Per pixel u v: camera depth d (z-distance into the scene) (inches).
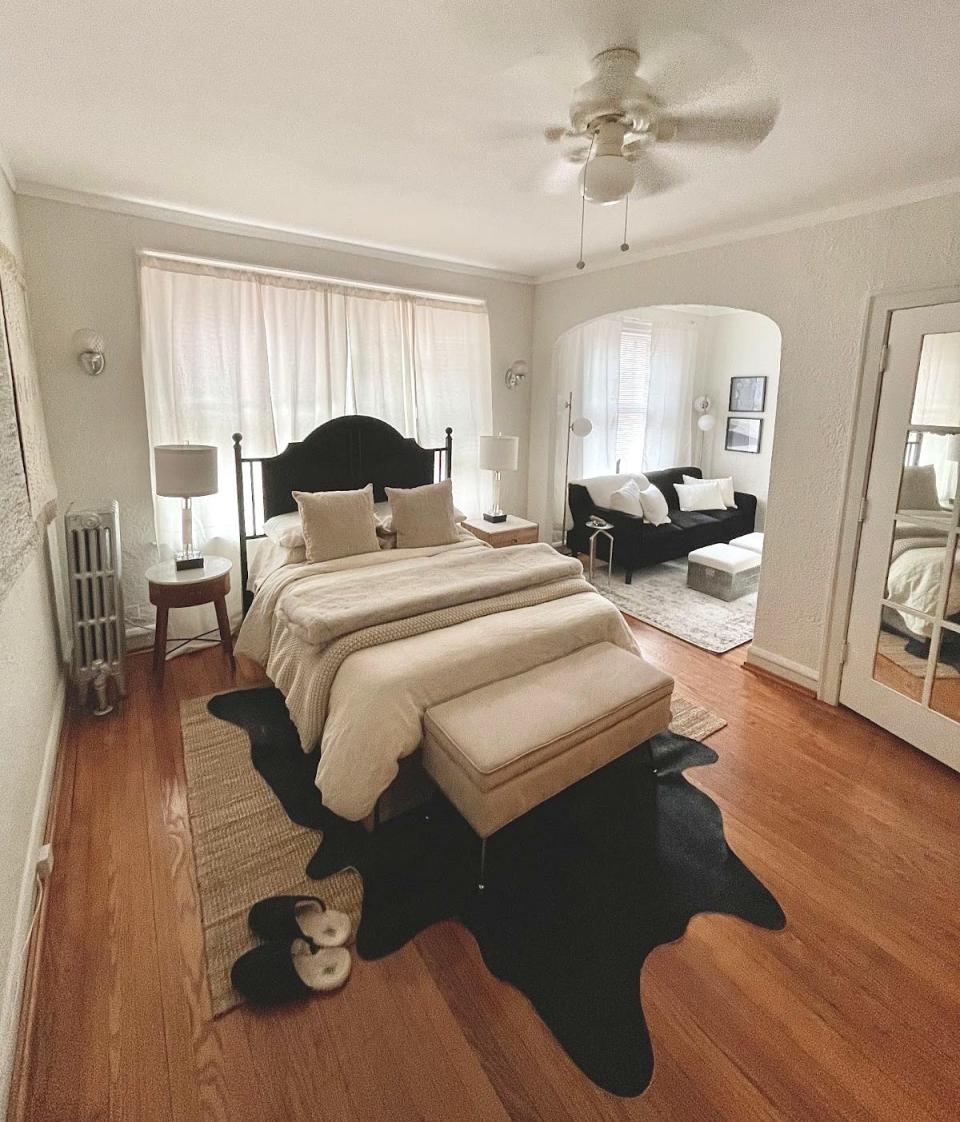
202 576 118.7
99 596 107.4
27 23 59.2
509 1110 49.7
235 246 130.4
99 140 87.5
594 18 56.6
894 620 105.3
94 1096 49.9
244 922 66.2
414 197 110.0
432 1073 52.4
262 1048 54.0
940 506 95.9
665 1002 58.9
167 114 78.7
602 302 161.5
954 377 92.7
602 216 118.9
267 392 137.7
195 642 138.4
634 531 189.9
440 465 171.9
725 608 171.6
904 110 72.2
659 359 244.1
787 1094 51.1
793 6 53.7
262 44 62.5
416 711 78.6
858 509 109.2
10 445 69.2
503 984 60.5
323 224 128.6
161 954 62.3
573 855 78.0
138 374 124.1
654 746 103.0
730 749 102.7
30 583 83.0
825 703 118.8
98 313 117.6
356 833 80.6
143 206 117.3
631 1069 52.8
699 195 102.5
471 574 110.1
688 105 69.4
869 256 102.9
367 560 122.6
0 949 52.4
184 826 81.2
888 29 56.7
